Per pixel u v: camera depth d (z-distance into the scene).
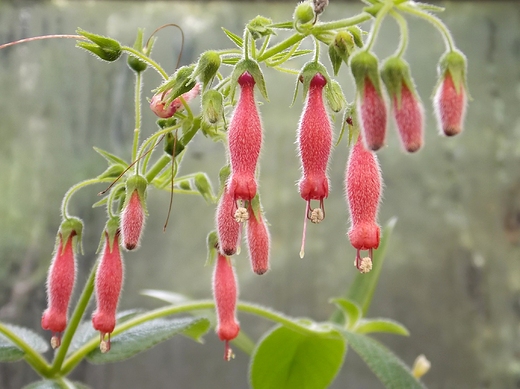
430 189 0.61
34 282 0.57
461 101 0.25
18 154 0.58
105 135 0.59
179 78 0.28
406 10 0.26
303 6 0.27
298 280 0.60
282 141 0.60
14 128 0.58
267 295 0.60
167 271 0.59
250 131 0.27
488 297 0.60
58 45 0.58
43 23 0.58
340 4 0.59
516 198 0.61
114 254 0.29
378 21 0.26
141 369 0.59
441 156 0.61
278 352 0.35
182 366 0.59
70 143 0.59
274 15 0.59
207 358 0.60
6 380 0.55
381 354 0.32
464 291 0.60
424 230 0.61
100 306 0.29
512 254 0.61
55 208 0.58
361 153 0.27
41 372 0.31
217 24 0.59
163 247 0.60
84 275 0.57
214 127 0.29
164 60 0.58
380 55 0.59
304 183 0.27
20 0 0.58
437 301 0.61
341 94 0.28
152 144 0.32
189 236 0.60
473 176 0.61
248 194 0.26
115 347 0.31
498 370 0.60
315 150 0.27
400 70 0.25
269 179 0.60
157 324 0.32
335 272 0.60
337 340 0.35
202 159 0.58
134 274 0.59
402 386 0.31
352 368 0.60
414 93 0.25
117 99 0.59
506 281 0.60
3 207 0.57
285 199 0.60
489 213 0.61
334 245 0.61
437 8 0.26
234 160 0.27
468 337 0.60
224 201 0.28
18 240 0.57
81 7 0.59
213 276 0.31
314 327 0.34
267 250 0.28
